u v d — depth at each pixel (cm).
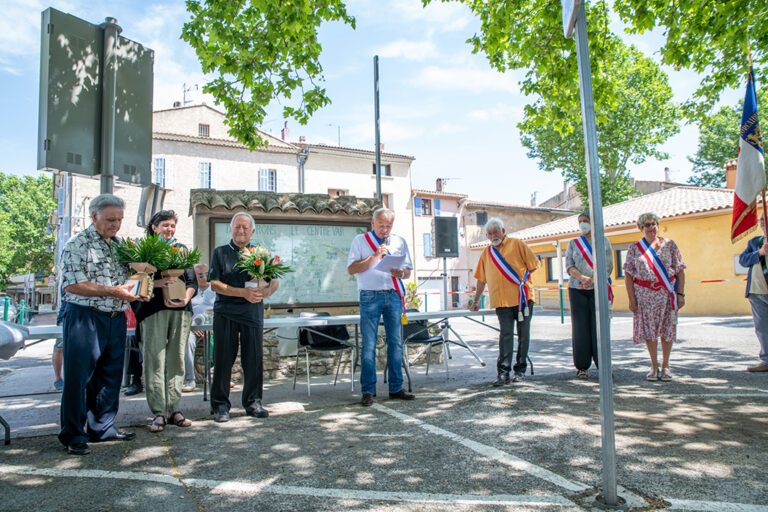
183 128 2814
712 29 646
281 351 648
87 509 237
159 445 339
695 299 1772
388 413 420
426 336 609
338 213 711
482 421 379
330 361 672
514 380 545
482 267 557
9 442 351
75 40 443
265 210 672
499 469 279
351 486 260
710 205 1739
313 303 685
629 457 292
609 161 2894
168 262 375
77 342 326
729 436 328
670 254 515
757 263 566
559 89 741
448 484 259
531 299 547
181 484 267
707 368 591
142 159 505
